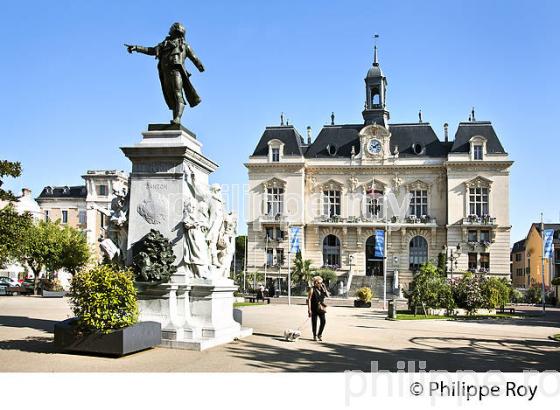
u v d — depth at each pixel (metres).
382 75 75.75
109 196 77.12
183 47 15.18
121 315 11.74
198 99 15.58
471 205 69.81
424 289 33.94
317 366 11.45
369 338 17.39
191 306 13.78
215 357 11.86
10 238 24.00
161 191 14.21
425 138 74.00
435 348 15.30
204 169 15.58
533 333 21.30
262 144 74.88
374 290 68.25
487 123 71.50
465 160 69.50
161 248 13.57
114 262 13.98
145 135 14.56
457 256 65.81
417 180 71.94
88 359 11.30
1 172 22.75
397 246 71.75
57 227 54.56
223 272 15.09
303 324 21.80
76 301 11.74
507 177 69.00
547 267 85.94
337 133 76.12
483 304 35.16
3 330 15.59
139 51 15.16
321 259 72.75
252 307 35.28
